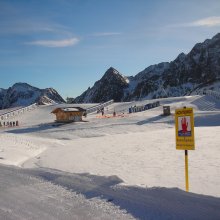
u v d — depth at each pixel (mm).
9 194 8375
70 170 17375
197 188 12242
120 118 61656
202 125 52375
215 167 16672
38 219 6449
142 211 6570
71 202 7457
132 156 22844
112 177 9391
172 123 53875
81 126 53469
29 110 91375
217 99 83312
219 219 6016
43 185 9172
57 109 60594
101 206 7043
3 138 35469
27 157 23453
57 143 35406
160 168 17250
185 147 9312
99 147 30078
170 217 6172
